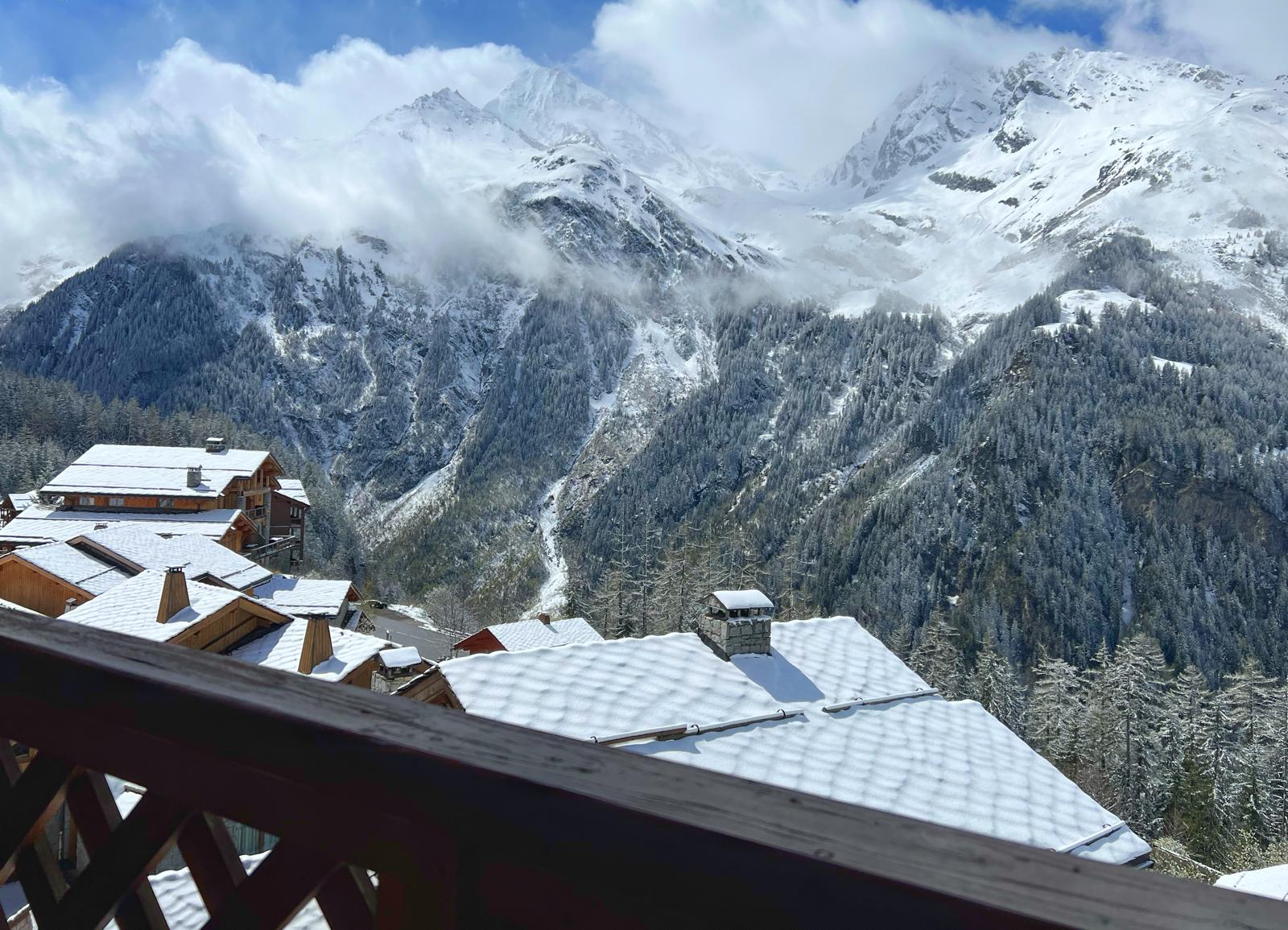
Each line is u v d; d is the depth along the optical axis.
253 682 1.30
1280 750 39.56
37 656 1.41
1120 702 43.28
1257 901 0.77
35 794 1.48
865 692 10.84
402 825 1.13
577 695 9.41
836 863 0.83
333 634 20.22
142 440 89.12
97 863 1.40
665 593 61.06
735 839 0.89
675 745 8.91
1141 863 8.62
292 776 1.17
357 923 1.22
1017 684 51.47
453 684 9.26
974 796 9.02
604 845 0.97
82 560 26.56
